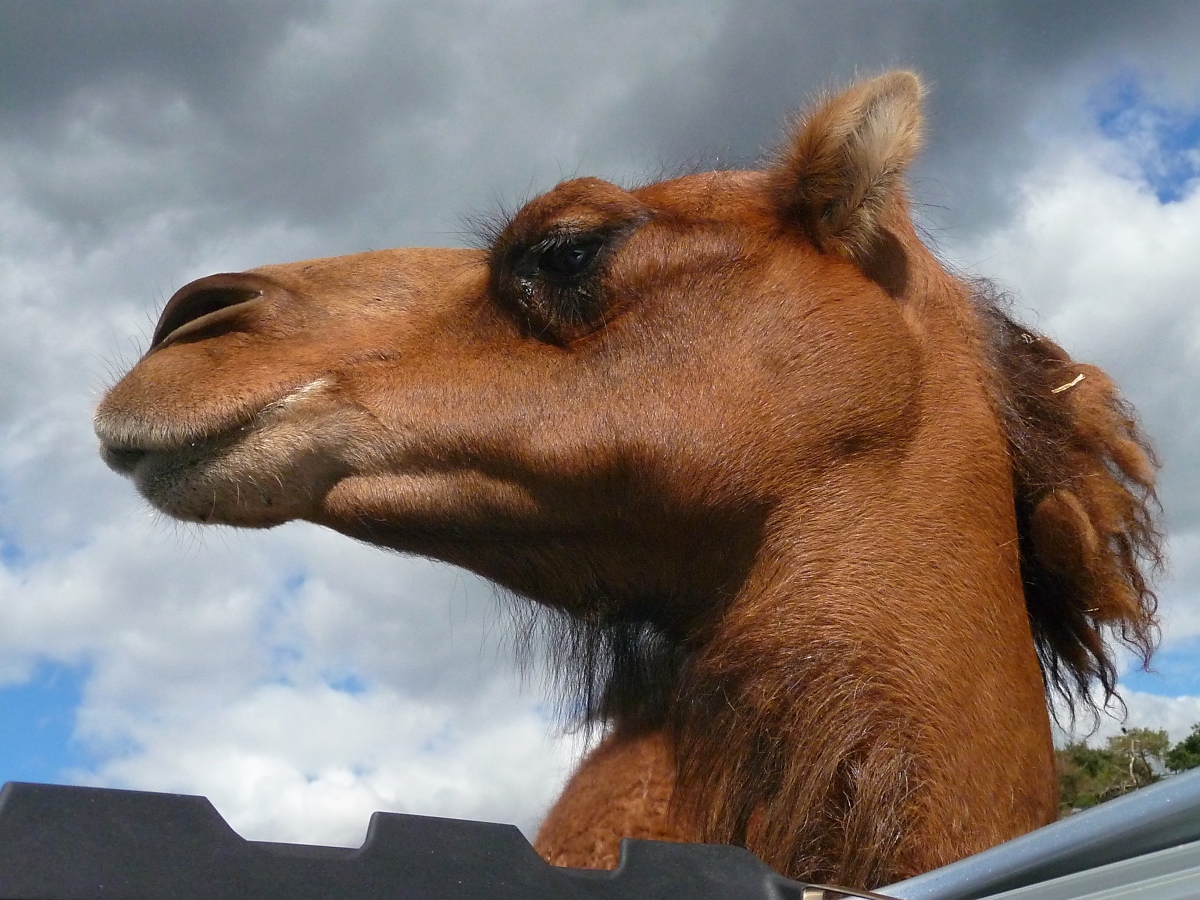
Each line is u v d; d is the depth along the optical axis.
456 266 0.90
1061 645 0.91
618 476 0.82
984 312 0.91
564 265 0.84
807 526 0.80
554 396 0.83
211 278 0.87
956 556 0.80
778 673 0.78
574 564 0.86
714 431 0.81
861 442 0.81
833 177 0.85
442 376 0.84
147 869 0.30
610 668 0.91
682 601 0.85
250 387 0.82
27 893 0.28
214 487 0.82
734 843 0.77
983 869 0.39
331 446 0.83
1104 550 0.88
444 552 0.87
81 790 0.31
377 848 0.33
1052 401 0.91
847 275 0.85
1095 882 0.34
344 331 0.86
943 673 0.76
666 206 0.87
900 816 0.72
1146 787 0.36
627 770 0.83
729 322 0.83
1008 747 0.77
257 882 0.31
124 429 0.82
